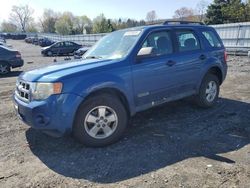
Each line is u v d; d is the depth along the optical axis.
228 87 8.41
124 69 4.42
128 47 4.72
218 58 6.17
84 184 3.29
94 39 35.34
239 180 3.27
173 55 5.21
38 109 3.88
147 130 4.94
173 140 4.49
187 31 5.67
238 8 40.38
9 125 5.40
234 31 17.30
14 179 3.45
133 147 4.25
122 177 3.42
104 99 4.20
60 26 104.44
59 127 3.91
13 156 4.05
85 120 4.11
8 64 13.66
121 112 4.40
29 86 4.05
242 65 12.70
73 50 28.06
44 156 4.04
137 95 4.65
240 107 6.27
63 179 3.42
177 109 6.12
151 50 4.48
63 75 3.96
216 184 3.20
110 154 4.04
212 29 6.38
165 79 5.04
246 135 4.66
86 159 3.91
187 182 3.26
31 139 4.66
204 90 5.96
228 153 4.00
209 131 4.85
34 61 20.88
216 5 41.94
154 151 4.10
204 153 4.01
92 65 4.29
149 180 3.33
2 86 10.00
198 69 5.70
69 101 3.88
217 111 5.99
